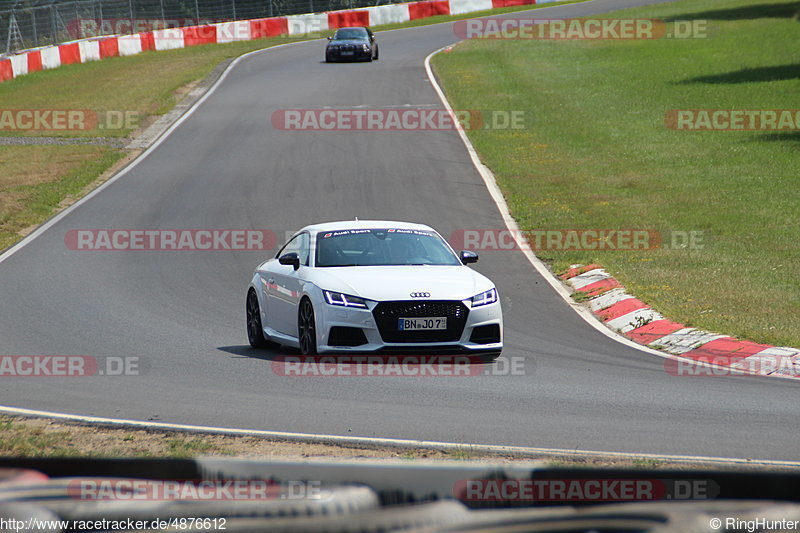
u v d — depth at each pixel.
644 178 83.12
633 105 119.25
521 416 26.12
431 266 37.12
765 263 54.47
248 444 22.36
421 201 77.06
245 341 40.31
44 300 48.53
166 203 77.75
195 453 21.34
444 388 30.14
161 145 102.94
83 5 182.75
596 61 156.50
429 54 174.50
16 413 26.23
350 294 33.62
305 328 35.12
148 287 52.47
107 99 130.62
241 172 89.19
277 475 7.58
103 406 27.39
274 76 150.88
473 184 82.75
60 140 105.62
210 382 30.97
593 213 71.38
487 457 21.09
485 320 34.28
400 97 127.75
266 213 74.12
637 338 41.16
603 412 26.83
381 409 26.86
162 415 26.05
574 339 40.59
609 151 95.44
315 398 28.38
